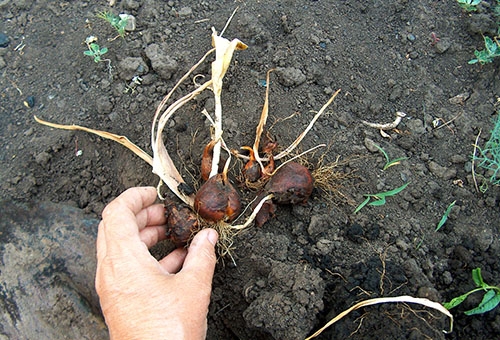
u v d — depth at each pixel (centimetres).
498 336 30
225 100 38
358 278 31
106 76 40
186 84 39
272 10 43
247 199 35
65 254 32
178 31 42
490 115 40
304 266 31
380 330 28
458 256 34
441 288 33
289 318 29
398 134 39
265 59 40
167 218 32
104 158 38
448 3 46
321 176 35
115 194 37
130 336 23
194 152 37
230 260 33
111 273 25
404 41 44
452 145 39
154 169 32
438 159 38
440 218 36
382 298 29
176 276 26
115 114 39
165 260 31
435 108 41
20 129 39
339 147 38
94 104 39
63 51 42
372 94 41
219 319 33
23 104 40
